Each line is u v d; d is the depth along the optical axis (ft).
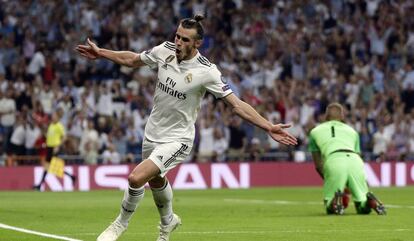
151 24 190.39
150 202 110.93
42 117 161.27
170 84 55.31
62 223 77.15
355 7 200.13
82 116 164.76
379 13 199.41
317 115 175.01
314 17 197.47
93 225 74.90
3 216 85.51
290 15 197.16
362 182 86.02
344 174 85.35
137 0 193.16
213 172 163.73
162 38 189.67
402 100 183.52
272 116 171.94
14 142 160.97
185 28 54.60
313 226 73.26
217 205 105.50
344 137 86.74
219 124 167.73
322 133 87.10
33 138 160.76
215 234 66.74
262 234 66.64
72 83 172.55
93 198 123.65
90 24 187.52
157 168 54.44
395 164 168.35
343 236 64.95
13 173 157.28
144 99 172.14
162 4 193.88
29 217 84.33
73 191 152.66
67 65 180.55
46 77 177.17
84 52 58.95
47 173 154.81
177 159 55.52
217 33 191.01
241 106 54.34
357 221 77.97
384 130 174.09
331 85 180.86
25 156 160.97
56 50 181.88
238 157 167.12
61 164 151.84
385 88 183.83
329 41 193.16
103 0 191.21
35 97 167.22
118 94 170.60
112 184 160.45
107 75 179.11
